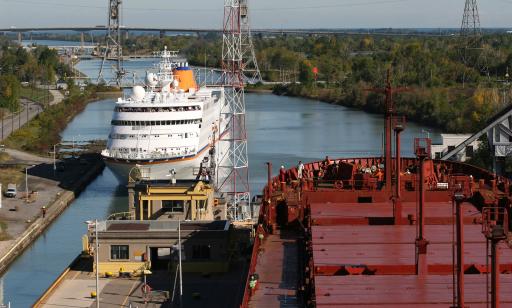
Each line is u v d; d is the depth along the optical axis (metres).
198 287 87.19
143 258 91.88
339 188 79.19
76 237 121.69
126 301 83.31
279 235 70.25
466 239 59.09
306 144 196.12
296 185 81.94
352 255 55.66
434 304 45.16
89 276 92.25
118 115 154.25
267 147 191.75
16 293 94.00
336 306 45.38
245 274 91.31
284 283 56.12
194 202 104.62
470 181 78.44
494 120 121.31
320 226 65.06
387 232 62.59
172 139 152.25
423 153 52.16
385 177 75.94
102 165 188.50
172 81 170.75
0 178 163.88
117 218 117.38
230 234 95.25
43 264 106.94
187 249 91.94
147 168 148.50
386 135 74.88
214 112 174.88
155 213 105.31
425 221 65.69
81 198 153.00
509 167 121.88
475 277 50.47
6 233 119.56
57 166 179.12
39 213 134.62
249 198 124.06
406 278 50.88
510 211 68.12
